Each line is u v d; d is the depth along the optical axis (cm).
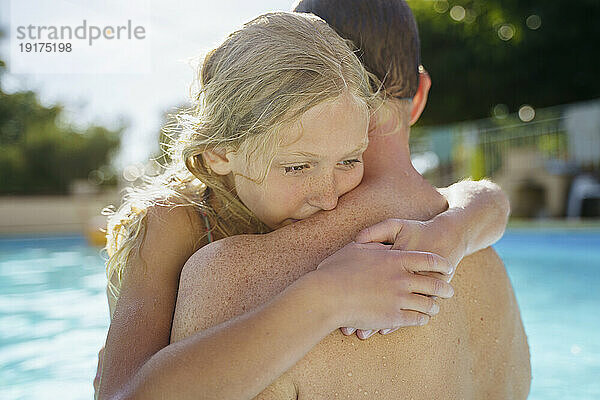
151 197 109
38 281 623
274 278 83
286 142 86
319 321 75
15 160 1730
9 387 309
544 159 1213
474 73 1467
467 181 126
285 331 74
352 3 111
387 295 79
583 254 688
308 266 85
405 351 84
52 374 329
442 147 1420
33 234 1364
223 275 83
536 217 1205
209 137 94
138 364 89
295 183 90
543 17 1356
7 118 1716
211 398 72
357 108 88
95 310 480
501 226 110
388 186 99
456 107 1529
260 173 90
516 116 1510
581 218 1086
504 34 1422
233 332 74
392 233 89
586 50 1366
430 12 1480
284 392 77
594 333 379
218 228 107
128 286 99
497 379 101
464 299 98
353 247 84
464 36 1457
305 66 85
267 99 85
